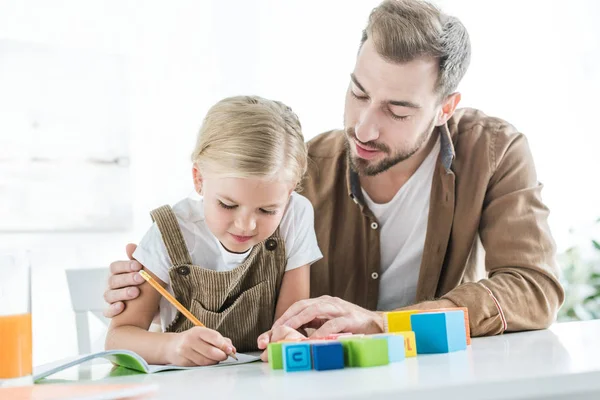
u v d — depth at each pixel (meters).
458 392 0.58
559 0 3.27
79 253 2.90
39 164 2.87
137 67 3.01
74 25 2.93
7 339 0.71
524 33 3.25
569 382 0.62
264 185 1.06
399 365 0.77
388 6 1.34
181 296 1.23
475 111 1.58
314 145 1.59
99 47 2.96
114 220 2.96
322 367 0.77
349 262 1.50
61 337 2.82
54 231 2.87
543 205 1.43
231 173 1.05
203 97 3.08
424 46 1.30
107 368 1.00
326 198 1.51
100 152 2.95
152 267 1.21
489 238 1.41
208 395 0.61
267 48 3.14
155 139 3.02
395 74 1.31
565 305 3.03
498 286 1.25
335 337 0.88
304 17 3.18
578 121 3.27
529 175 1.45
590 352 0.81
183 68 3.06
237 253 1.23
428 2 1.37
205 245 1.25
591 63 3.29
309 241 1.30
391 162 1.39
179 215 1.26
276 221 1.11
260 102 1.15
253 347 1.28
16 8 2.86
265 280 1.25
